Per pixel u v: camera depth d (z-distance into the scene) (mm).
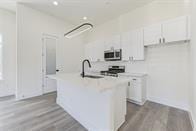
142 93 3186
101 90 1460
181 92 2830
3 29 3912
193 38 2143
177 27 2604
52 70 4508
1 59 3912
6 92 4020
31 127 2041
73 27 5234
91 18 4539
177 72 2895
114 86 1687
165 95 3127
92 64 5551
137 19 3730
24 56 3637
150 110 2758
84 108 2154
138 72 3766
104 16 4352
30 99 3617
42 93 4180
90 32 5707
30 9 3746
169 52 3035
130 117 2410
